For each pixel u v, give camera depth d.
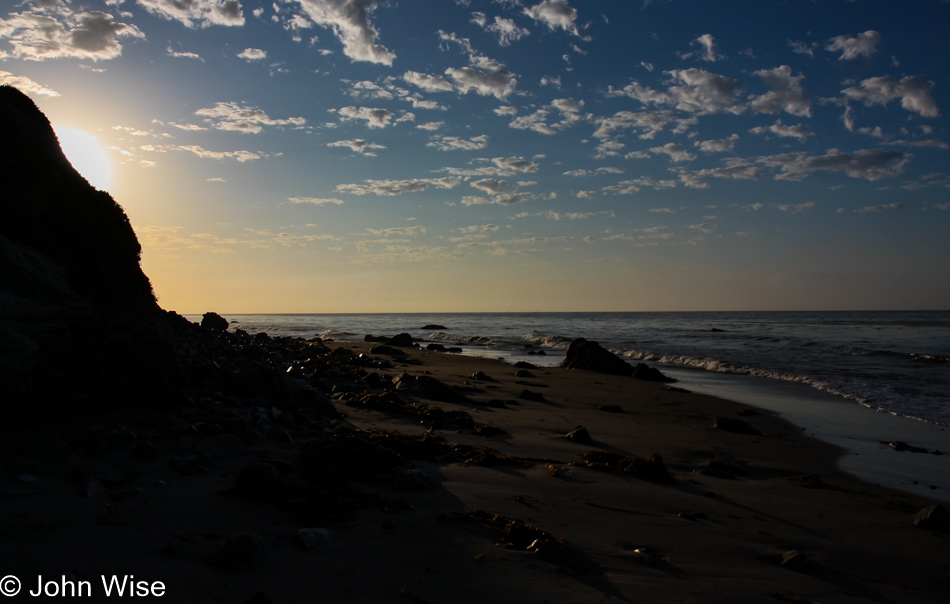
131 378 7.96
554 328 69.31
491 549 4.83
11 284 6.61
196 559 3.98
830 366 26.14
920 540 6.32
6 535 3.91
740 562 5.27
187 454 6.49
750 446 11.27
